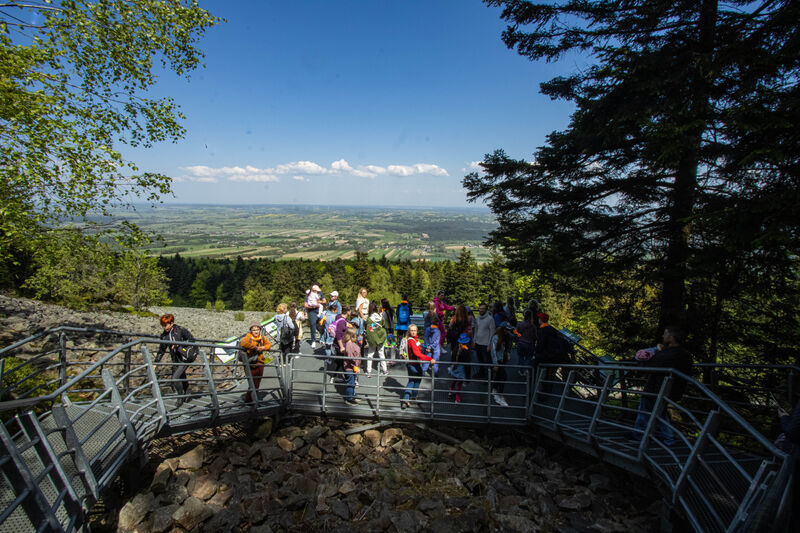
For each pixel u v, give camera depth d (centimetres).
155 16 921
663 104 657
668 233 765
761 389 612
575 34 803
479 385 916
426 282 6469
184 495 560
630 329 902
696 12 709
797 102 513
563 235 821
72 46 826
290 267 7756
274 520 518
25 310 1683
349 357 745
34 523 330
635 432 576
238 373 1055
